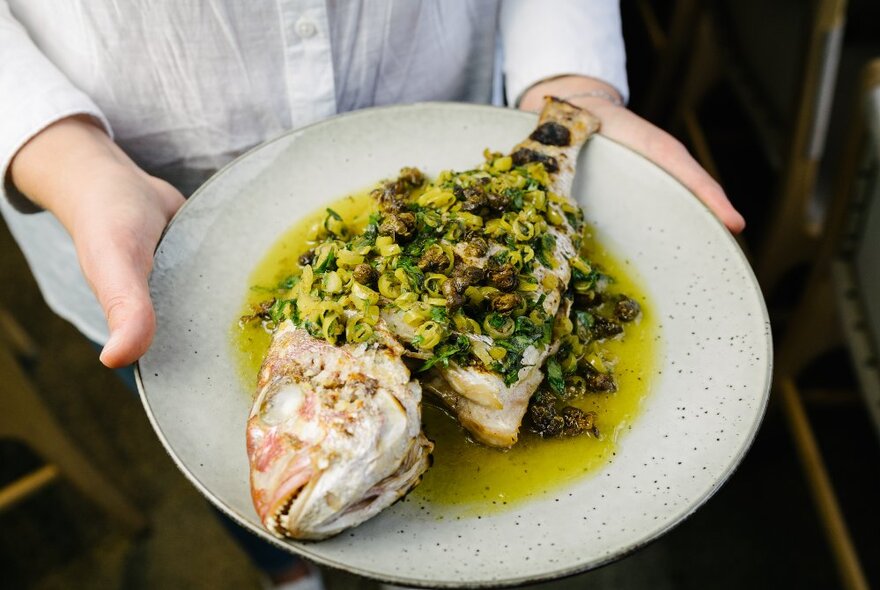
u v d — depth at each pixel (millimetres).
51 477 719
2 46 489
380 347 418
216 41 502
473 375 431
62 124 490
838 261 629
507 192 478
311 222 517
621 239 507
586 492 413
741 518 760
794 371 702
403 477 406
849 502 756
